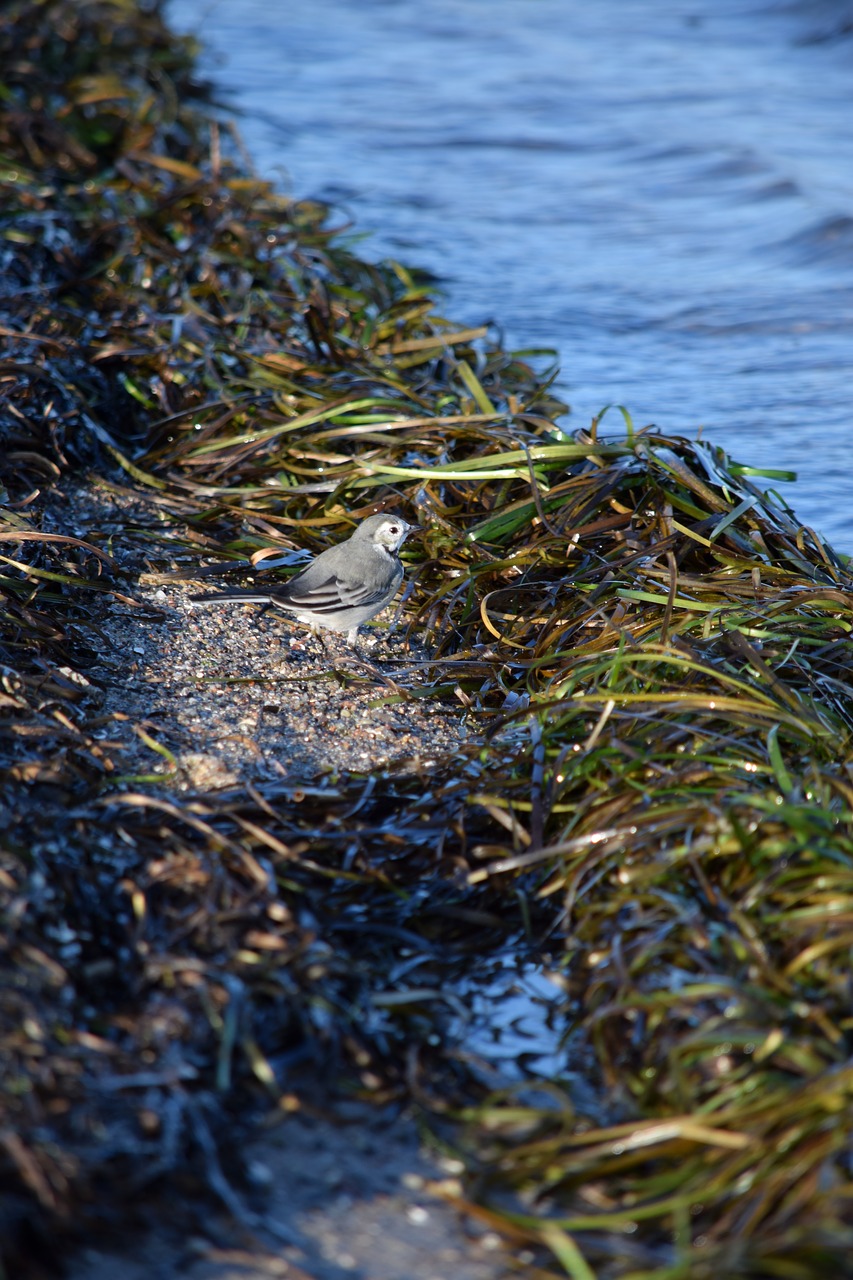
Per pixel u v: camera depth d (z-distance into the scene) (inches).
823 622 713.0
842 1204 409.1
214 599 735.7
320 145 1895.9
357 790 636.7
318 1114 484.1
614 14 2807.6
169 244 1294.3
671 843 570.6
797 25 2608.3
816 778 582.9
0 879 527.8
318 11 2760.8
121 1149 441.7
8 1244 403.5
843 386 1205.7
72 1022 486.0
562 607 771.4
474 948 572.4
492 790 629.3
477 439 916.0
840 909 513.3
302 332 1151.0
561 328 1338.6
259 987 511.2
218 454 950.4
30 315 1107.9
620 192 1763.0
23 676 675.4
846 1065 452.8
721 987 496.4
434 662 751.1
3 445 919.7
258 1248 430.0
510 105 2151.8
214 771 647.8
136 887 550.6
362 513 864.9
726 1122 450.6
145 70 1941.4
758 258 1535.4
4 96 1662.2
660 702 647.1
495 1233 442.6
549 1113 481.4
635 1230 438.0
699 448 877.2
